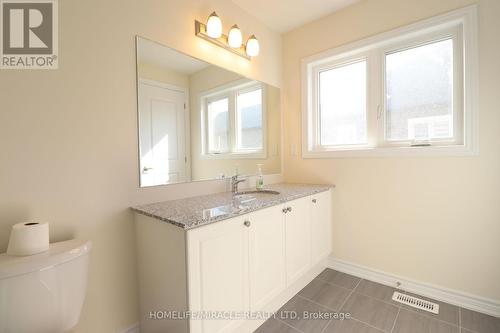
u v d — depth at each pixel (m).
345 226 2.22
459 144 1.71
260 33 2.31
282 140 2.59
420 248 1.84
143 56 1.46
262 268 1.48
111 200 1.33
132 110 1.42
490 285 1.59
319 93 2.44
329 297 1.83
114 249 1.35
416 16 1.78
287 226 1.70
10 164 1.03
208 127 1.86
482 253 1.61
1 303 0.84
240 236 1.33
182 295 1.10
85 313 1.26
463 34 1.61
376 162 2.02
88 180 1.25
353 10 2.08
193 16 1.73
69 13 1.18
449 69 1.75
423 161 1.80
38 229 0.97
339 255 2.28
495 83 1.52
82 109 1.22
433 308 1.67
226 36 1.94
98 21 1.27
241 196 1.81
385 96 2.02
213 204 1.48
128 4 1.38
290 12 2.18
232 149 2.06
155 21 1.51
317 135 2.44
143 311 1.41
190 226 1.06
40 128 1.10
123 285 1.39
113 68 1.33
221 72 1.94
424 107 1.86
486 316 1.57
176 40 1.63
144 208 1.38
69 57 1.18
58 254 0.96
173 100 1.62
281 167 2.58
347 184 2.19
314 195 2.03
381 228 2.02
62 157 1.17
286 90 2.57
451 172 1.69
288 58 2.54
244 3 2.04
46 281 0.91
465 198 1.65
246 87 2.17
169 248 1.16
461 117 1.70
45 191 1.12
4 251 1.01
